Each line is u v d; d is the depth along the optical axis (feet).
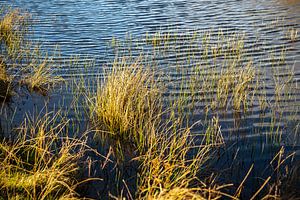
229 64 39.47
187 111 30.37
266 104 30.81
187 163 23.36
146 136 26.21
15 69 40.96
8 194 19.17
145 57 43.78
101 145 26.08
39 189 19.99
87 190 21.17
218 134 26.63
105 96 29.30
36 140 24.26
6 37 52.37
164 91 34.17
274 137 25.58
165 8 70.85
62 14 68.18
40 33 55.88
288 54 42.37
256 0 73.31
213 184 21.36
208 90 34.01
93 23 61.36
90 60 43.70
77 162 23.22
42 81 36.88
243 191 20.86
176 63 41.42
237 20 58.65
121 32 55.67
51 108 31.81
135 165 23.67
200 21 59.67
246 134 26.78
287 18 57.77
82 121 29.45
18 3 78.18
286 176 21.58
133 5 74.84
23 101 33.24
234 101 30.37
